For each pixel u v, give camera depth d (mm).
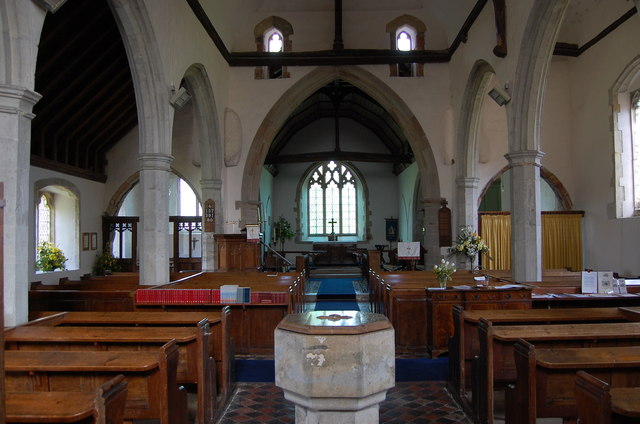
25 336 4066
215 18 11203
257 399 5000
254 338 6801
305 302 11836
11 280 4621
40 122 11688
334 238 23672
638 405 2178
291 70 13000
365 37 13211
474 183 11953
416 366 5992
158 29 7766
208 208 11828
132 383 3320
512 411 3648
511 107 8398
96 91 11945
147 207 7867
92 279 8984
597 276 6711
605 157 11672
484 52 9914
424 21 13133
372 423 2400
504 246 13047
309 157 18797
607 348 3385
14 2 4637
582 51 12461
